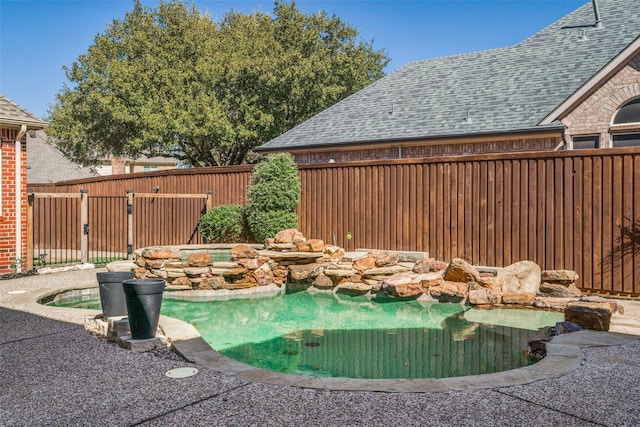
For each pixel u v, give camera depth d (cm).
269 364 550
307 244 1058
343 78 2991
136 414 354
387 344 630
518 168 952
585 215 877
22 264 1095
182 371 448
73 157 3009
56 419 346
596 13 1570
